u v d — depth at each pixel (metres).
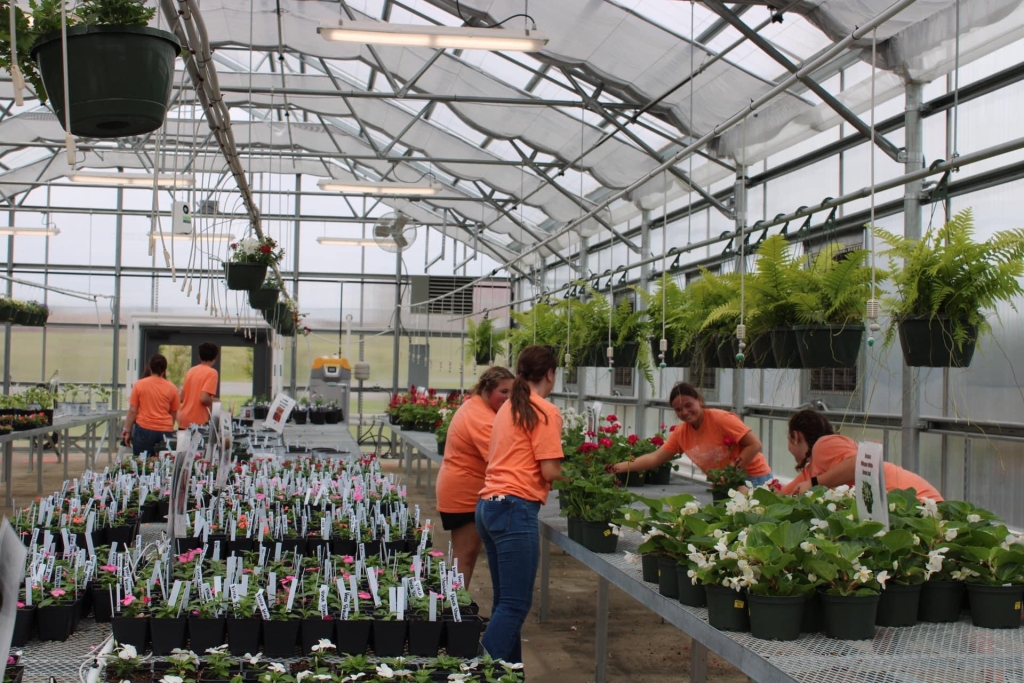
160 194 15.56
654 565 2.97
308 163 15.05
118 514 4.27
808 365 4.09
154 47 2.30
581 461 4.00
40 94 2.57
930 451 5.42
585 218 7.02
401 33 4.80
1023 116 4.86
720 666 4.58
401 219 12.91
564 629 5.24
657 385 9.74
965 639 2.35
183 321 15.54
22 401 10.80
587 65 7.39
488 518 3.54
